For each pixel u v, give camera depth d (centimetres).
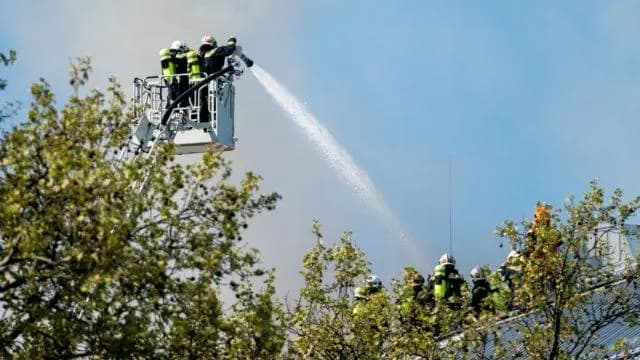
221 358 4431
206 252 4312
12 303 4219
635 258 6150
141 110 4647
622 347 6144
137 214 4147
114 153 4462
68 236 4116
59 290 4238
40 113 4231
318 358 6144
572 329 6041
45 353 4250
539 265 5981
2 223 4128
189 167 4381
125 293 4175
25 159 4131
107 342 4100
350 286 6322
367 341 6097
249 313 4538
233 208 4372
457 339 6266
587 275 6078
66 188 4081
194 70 7306
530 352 5981
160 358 4234
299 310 6194
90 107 4359
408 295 6197
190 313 4334
